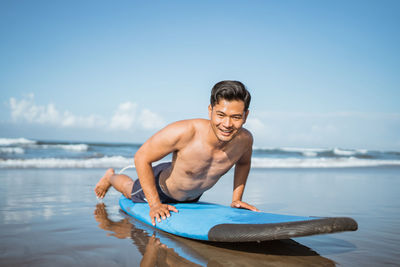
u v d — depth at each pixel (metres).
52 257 2.10
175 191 3.09
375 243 2.53
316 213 3.80
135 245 2.40
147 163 2.82
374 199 5.00
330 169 12.40
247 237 2.11
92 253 2.20
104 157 14.96
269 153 27.64
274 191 5.74
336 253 2.26
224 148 2.72
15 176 7.08
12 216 3.31
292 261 2.08
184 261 2.06
